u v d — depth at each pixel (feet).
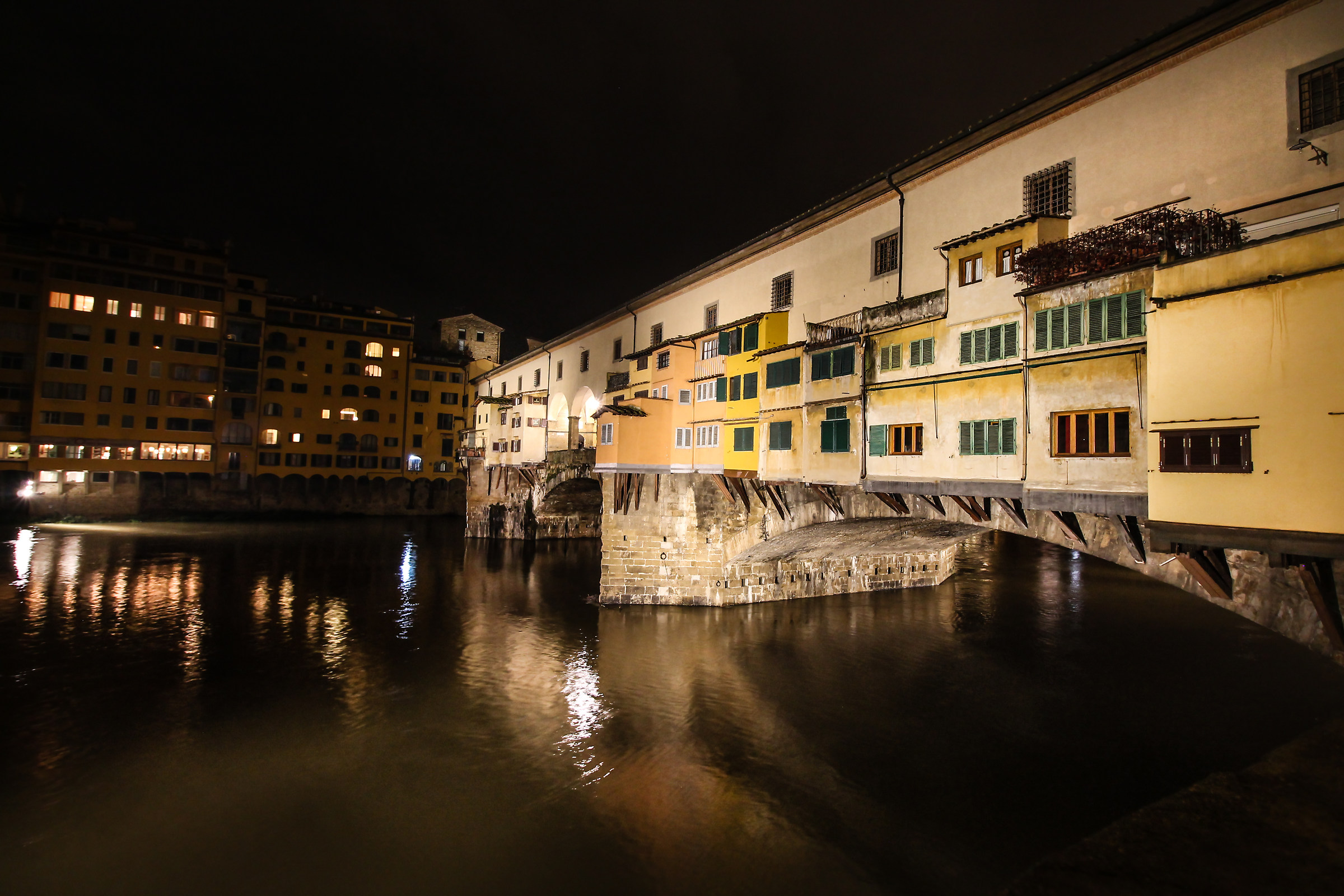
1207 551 38.78
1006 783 52.95
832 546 102.99
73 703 67.41
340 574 138.41
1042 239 48.55
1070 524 49.32
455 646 88.02
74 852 43.75
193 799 50.37
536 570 146.92
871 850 44.65
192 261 211.82
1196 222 39.27
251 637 91.30
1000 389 50.26
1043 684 74.23
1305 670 79.00
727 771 55.11
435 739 60.54
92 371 193.47
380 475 252.42
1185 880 29.86
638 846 45.11
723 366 93.76
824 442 69.92
